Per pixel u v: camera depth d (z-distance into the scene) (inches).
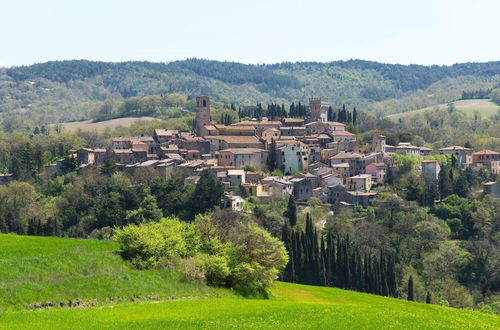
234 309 4335.6
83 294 4429.1
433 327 4033.0
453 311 5285.4
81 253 5285.4
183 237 5748.0
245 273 5477.4
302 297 6013.8
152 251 5364.2
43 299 4217.5
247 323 3865.7
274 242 5807.1
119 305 4365.2
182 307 4335.6
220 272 5315.0
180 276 5182.1
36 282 4407.0
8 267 4591.5
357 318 4156.0
